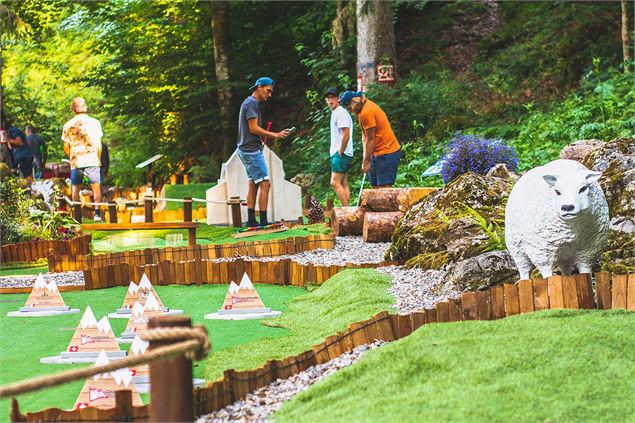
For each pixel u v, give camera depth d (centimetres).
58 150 3425
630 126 1719
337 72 2508
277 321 836
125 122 3256
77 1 3222
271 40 2991
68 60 3500
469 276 818
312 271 1052
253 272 1103
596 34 2323
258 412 549
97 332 730
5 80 3431
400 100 2242
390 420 488
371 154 1418
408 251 1027
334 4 2898
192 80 3028
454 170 1334
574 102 1956
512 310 666
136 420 530
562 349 555
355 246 1266
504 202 1034
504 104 2252
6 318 945
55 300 967
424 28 2747
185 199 1488
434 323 615
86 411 527
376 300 824
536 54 2403
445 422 478
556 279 661
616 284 667
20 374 695
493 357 550
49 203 1767
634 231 837
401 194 1312
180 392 436
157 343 439
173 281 1126
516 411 486
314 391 552
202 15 3011
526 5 2675
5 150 2506
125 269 1147
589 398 502
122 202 1680
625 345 564
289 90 2984
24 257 1420
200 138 3062
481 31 2680
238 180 1661
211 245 1285
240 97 2956
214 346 750
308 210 1628
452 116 2227
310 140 2395
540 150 1728
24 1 3197
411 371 550
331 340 636
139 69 3042
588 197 670
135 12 3059
